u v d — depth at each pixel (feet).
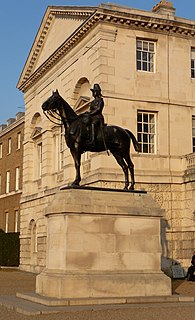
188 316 44.19
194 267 89.30
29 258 134.31
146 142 100.12
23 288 75.46
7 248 156.46
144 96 100.27
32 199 133.90
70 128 57.16
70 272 52.26
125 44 100.37
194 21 106.11
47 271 55.57
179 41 106.11
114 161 93.91
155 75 102.22
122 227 55.83
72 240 53.16
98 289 52.29
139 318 42.78
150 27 102.78
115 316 43.78
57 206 54.49
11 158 186.09
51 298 51.49
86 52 105.09
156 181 97.55
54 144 125.39
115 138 58.80
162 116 101.40
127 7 100.17
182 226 98.63
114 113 96.78
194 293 65.77
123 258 55.21
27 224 138.00
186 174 98.48
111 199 56.18
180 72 104.99
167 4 107.14
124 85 98.73
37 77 134.51
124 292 53.36
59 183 116.16
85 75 104.99
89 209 54.19
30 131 141.49
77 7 110.73
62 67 118.32
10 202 181.98
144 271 55.88
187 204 97.76
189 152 102.73
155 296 54.29
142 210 57.00
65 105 57.67
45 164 126.00
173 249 97.19
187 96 104.68
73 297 51.21
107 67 97.81
